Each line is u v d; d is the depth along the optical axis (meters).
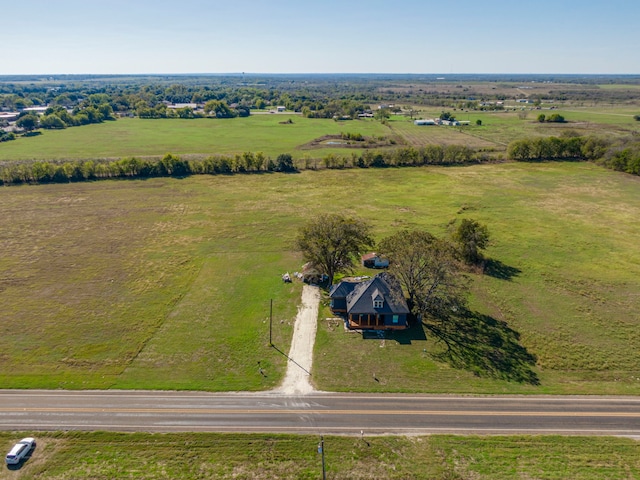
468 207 96.81
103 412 37.81
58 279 63.41
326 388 41.19
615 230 83.06
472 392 40.88
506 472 31.89
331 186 115.06
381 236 79.38
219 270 66.69
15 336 49.25
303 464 32.69
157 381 41.97
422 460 32.97
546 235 80.81
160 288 60.97
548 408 38.78
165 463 32.72
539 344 48.69
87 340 48.66
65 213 92.44
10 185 112.31
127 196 105.06
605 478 31.36
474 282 63.22
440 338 49.75
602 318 54.03
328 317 53.84
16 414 37.50
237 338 49.19
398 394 40.47
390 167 136.25
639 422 37.16
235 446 34.28
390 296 51.84
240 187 113.94
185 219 89.50
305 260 70.12
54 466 32.38
